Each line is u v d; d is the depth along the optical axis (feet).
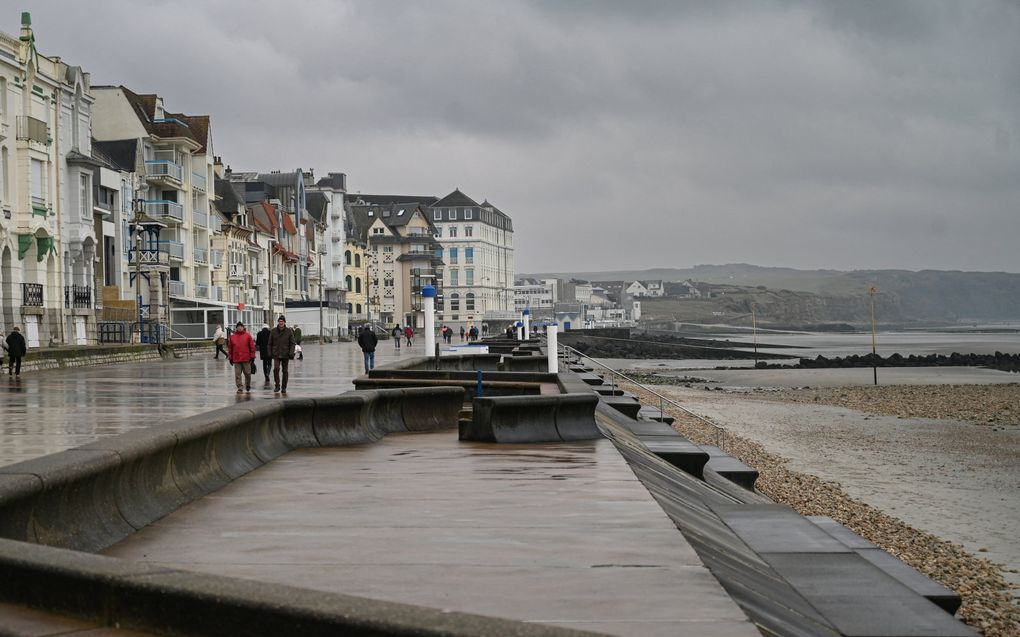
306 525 30.32
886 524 70.95
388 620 13.57
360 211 567.18
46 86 156.46
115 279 190.80
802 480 91.76
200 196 251.19
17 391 88.28
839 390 222.89
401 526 30.17
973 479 94.12
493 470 42.63
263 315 285.23
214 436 38.14
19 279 147.74
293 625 14.38
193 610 15.37
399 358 174.70
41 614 16.79
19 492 22.88
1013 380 261.03
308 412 51.08
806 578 32.68
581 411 56.75
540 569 24.77
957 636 27.25
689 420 145.89
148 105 231.50
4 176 144.66
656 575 24.25
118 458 28.40
